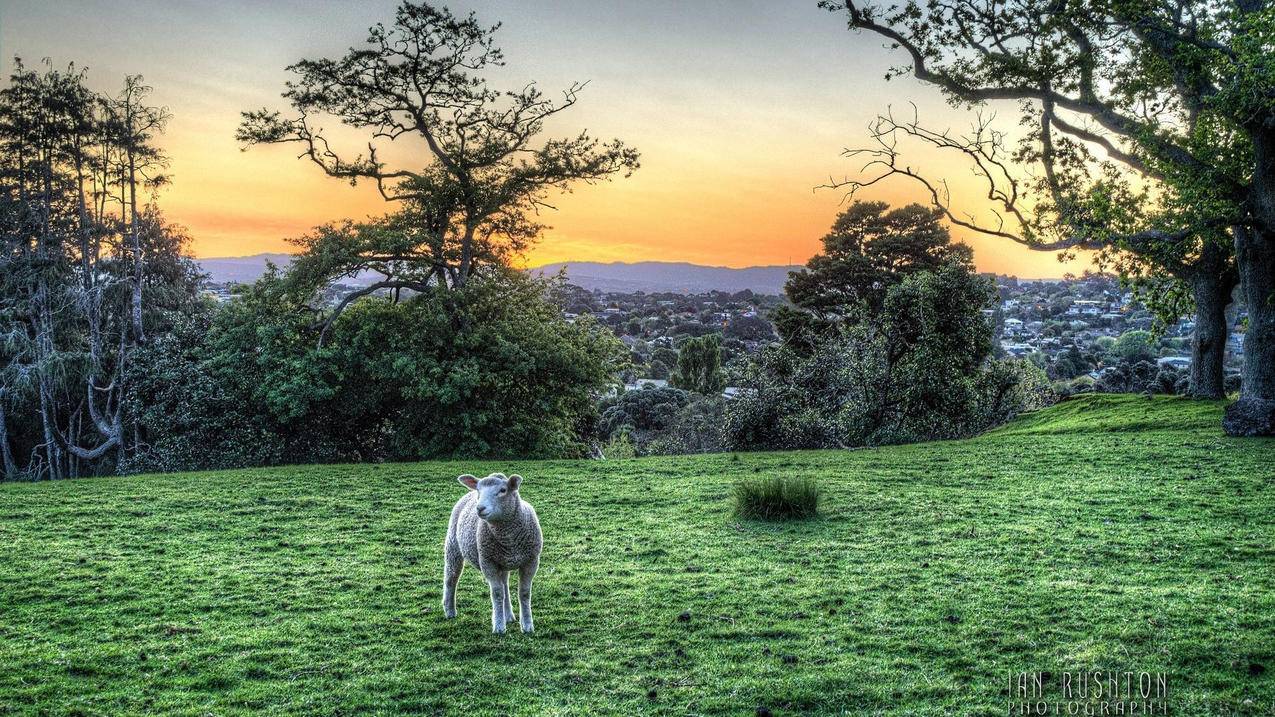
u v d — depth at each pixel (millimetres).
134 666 8227
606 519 15656
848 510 15516
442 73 34219
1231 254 27734
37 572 12047
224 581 11516
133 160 35875
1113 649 7895
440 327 31750
